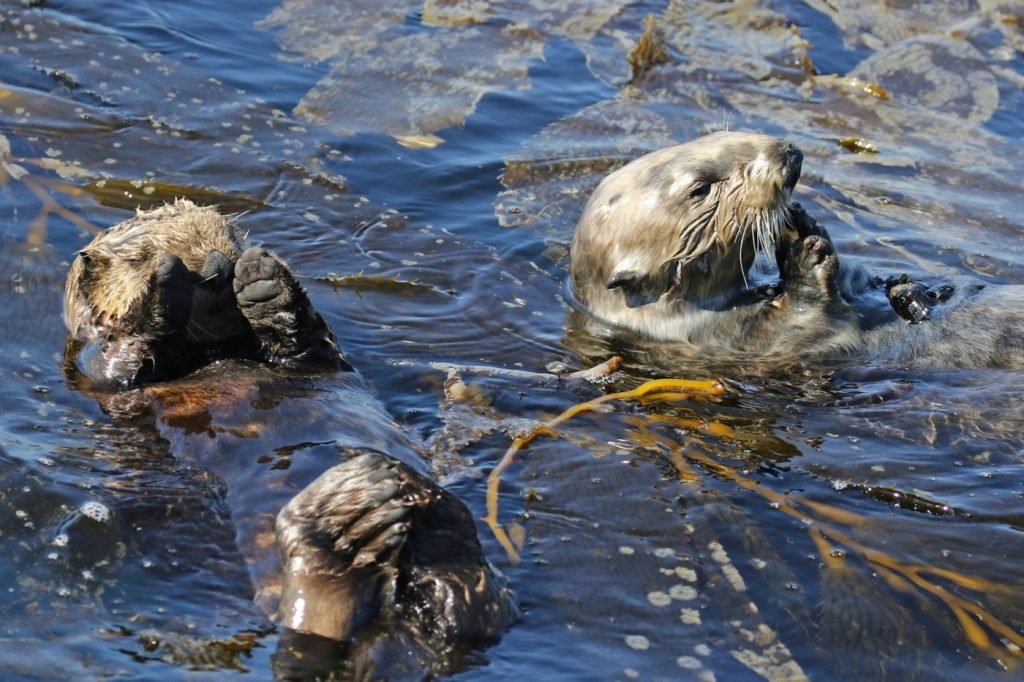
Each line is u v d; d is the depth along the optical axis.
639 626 11.86
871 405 16.61
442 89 26.48
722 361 17.89
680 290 18.53
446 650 10.87
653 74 28.28
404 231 21.25
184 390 14.71
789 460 15.16
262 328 15.33
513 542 13.04
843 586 12.66
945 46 30.55
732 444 15.47
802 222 18.28
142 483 13.22
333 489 11.05
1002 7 32.59
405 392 16.28
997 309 18.45
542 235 21.55
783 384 17.22
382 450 13.72
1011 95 28.70
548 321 19.03
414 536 11.20
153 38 26.86
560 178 23.53
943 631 12.10
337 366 15.87
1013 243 22.38
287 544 10.91
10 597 11.57
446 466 14.45
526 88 27.02
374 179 22.84
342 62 27.11
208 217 16.52
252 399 14.31
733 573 12.77
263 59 26.78
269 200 21.56
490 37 29.16
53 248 18.98
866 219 22.86
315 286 19.25
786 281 18.44
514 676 10.88
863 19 31.84
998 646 11.94
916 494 14.55
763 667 11.44
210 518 12.60
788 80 28.70
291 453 13.23
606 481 14.37
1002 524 14.02
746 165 17.73
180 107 24.28
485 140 24.73
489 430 15.35
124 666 10.66
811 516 13.94
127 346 15.31
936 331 18.27
